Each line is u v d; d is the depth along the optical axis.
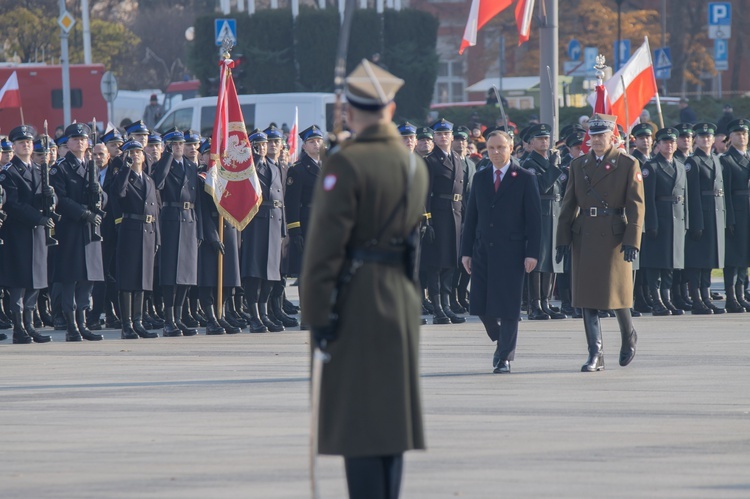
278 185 38.69
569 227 28.80
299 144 67.94
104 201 36.69
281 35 92.12
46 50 139.25
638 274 42.69
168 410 24.03
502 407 23.91
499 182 27.81
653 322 39.38
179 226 37.16
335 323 13.77
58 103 92.44
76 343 35.72
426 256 39.56
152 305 40.50
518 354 31.78
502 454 19.77
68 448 20.62
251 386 27.02
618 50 93.19
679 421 22.42
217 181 37.22
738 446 20.30
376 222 13.80
